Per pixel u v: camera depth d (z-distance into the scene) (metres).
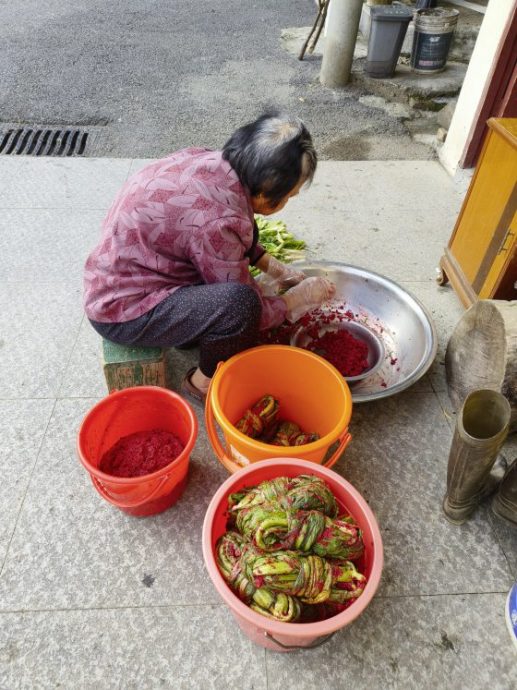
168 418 1.55
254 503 1.13
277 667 1.18
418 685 1.17
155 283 1.44
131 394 1.43
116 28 5.08
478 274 1.93
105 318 1.49
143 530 1.41
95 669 1.17
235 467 1.35
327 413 1.51
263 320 1.60
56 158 3.07
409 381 1.58
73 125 3.47
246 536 1.12
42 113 3.57
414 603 1.29
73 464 1.55
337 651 1.21
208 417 1.36
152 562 1.35
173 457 1.49
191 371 1.76
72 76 4.10
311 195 2.82
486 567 1.37
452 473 1.33
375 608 1.28
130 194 1.37
